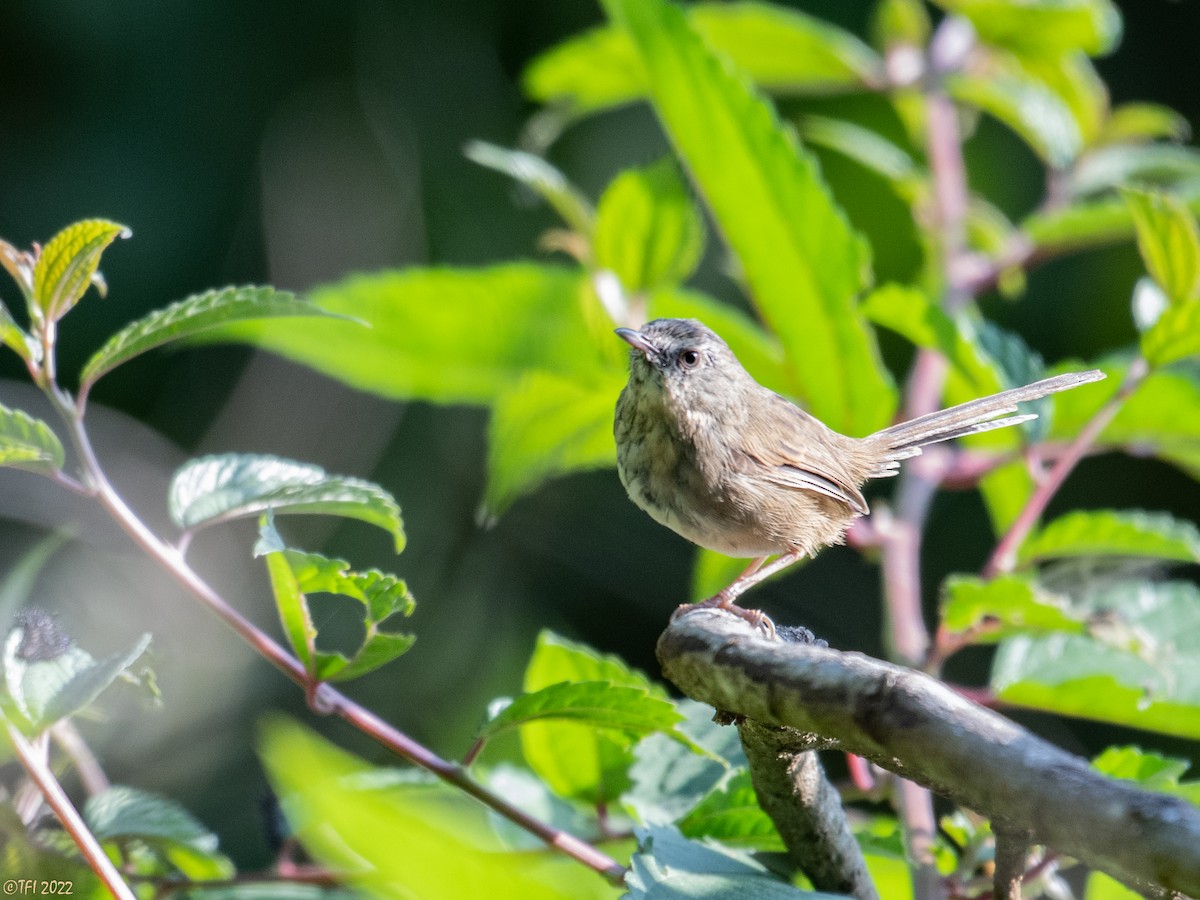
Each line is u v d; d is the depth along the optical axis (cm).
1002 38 977
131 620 1489
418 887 430
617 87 1023
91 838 456
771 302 750
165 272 1614
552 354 792
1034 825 338
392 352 805
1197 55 1725
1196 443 780
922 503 780
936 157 955
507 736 999
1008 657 659
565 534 1681
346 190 1692
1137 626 646
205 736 1430
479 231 1683
